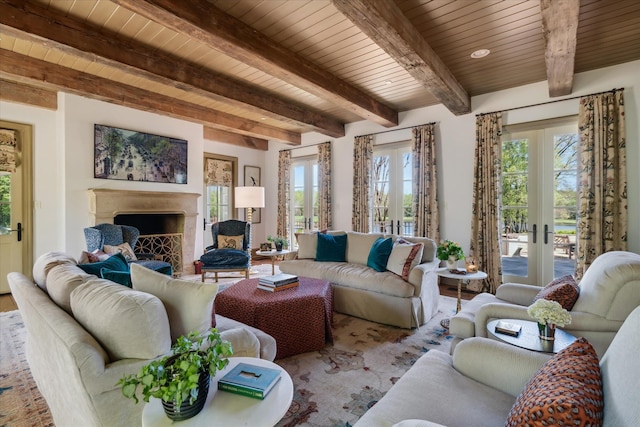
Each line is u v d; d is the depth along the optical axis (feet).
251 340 5.70
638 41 10.41
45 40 8.78
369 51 10.98
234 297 8.72
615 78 12.16
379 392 6.76
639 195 11.74
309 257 14.55
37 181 14.84
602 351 5.78
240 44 9.18
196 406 3.58
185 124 18.53
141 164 16.56
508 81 13.62
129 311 4.36
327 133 19.74
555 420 2.63
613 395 2.74
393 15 8.21
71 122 14.37
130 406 4.26
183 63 11.84
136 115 16.47
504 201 14.98
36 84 11.95
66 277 5.63
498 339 5.77
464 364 4.71
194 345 4.88
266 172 25.16
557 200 13.65
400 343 9.26
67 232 14.26
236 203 18.79
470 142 15.55
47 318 4.80
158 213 16.88
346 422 5.79
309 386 6.99
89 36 9.50
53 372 5.03
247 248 17.57
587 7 8.55
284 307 8.42
